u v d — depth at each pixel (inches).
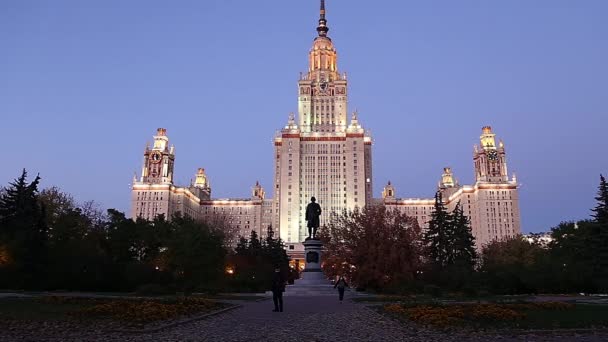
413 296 2027.6
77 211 3329.2
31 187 2918.3
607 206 3157.0
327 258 3312.0
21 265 2369.6
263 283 3422.7
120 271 2598.4
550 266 2797.7
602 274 2721.5
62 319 967.6
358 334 845.2
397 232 3065.9
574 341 769.6
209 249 3166.8
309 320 1067.9
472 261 4060.0
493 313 1065.5
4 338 752.3
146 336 796.6
